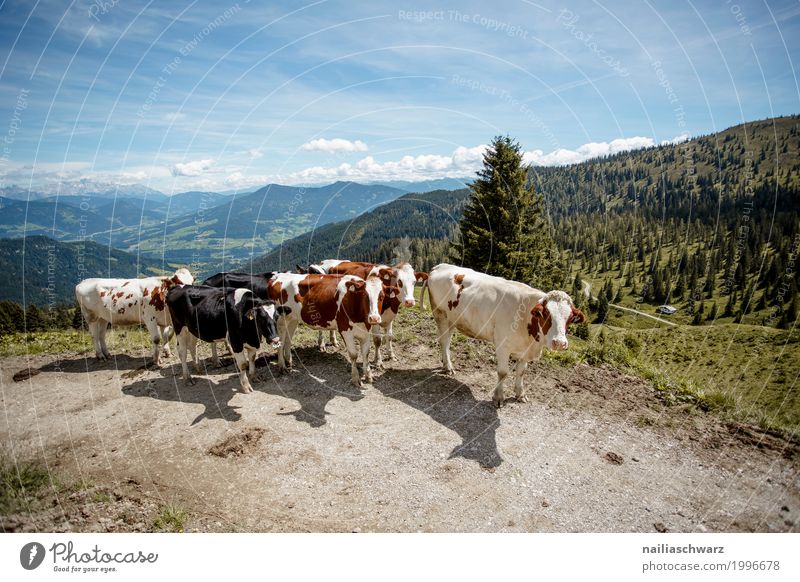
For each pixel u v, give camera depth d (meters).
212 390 8.12
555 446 6.29
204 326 7.79
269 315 7.43
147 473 5.70
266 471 5.74
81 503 5.12
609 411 7.28
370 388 8.14
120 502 5.16
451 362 9.36
